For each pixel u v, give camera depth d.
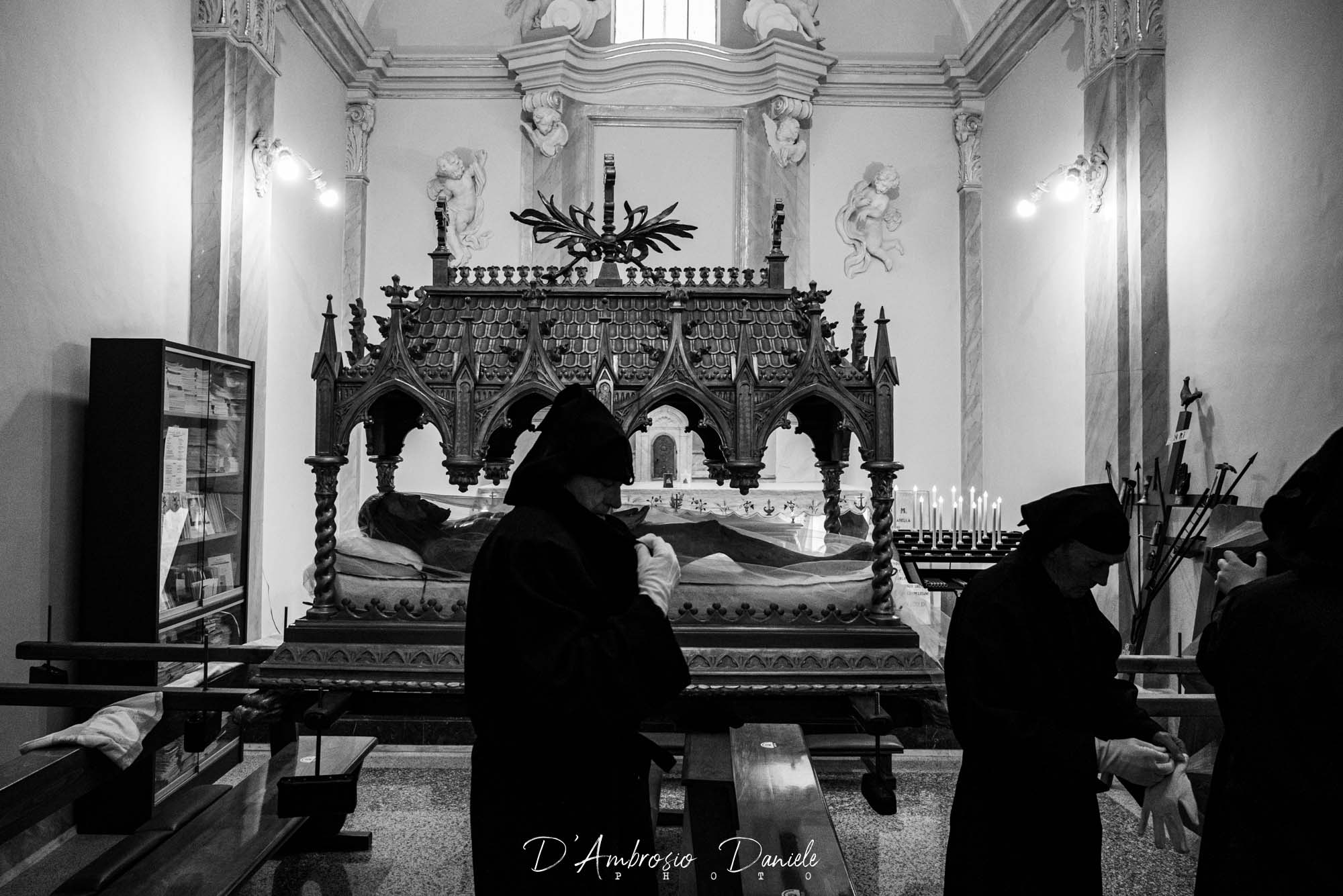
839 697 2.92
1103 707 2.40
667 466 8.88
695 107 9.83
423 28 9.98
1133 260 6.50
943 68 9.88
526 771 2.01
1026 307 8.66
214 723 3.81
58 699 3.24
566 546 2.00
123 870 3.18
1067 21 7.89
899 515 9.67
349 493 9.29
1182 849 2.27
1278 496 1.84
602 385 3.04
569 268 3.57
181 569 4.92
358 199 9.66
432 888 3.62
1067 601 2.37
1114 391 6.71
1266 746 1.71
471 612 2.05
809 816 2.49
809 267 9.91
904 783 5.02
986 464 9.58
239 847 3.00
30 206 4.53
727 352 3.23
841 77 9.94
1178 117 6.23
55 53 4.76
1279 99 5.15
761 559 3.31
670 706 2.92
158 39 5.93
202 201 6.40
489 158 9.87
